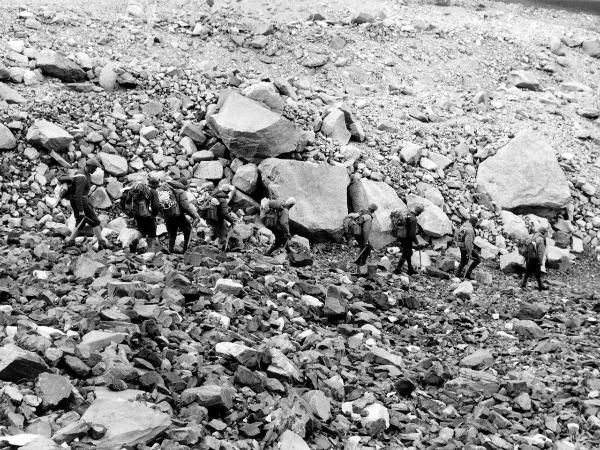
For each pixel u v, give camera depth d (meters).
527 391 10.39
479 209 19.45
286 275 13.89
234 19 25.11
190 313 10.78
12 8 22.39
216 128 18.44
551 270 18.16
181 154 18.25
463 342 12.77
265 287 12.70
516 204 19.56
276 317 11.51
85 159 17.09
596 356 12.27
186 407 7.82
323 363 10.28
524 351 12.35
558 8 34.81
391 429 9.02
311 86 22.36
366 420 8.76
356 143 20.36
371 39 26.02
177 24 23.89
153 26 23.48
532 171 19.84
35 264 11.84
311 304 12.54
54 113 17.89
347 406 9.13
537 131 22.55
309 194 17.86
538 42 28.16
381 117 21.64
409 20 28.12
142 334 9.32
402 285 15.38
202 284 12.08
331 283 14.21
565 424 9.68
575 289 16.69
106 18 23.42
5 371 7.34
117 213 16.47
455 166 20.50
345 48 24.98
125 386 7.80
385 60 24.91
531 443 9.01
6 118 17.14
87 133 17.69
